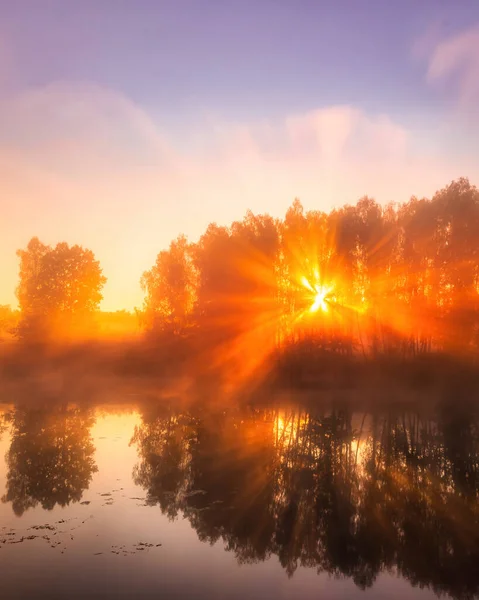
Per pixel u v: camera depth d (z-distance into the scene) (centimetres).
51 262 8931
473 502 2028
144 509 1909
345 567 1508
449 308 6269
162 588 1352
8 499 2006
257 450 2834
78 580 1376
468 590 1385
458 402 4728
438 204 6172
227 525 1781
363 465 2539
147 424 3603
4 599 1272
